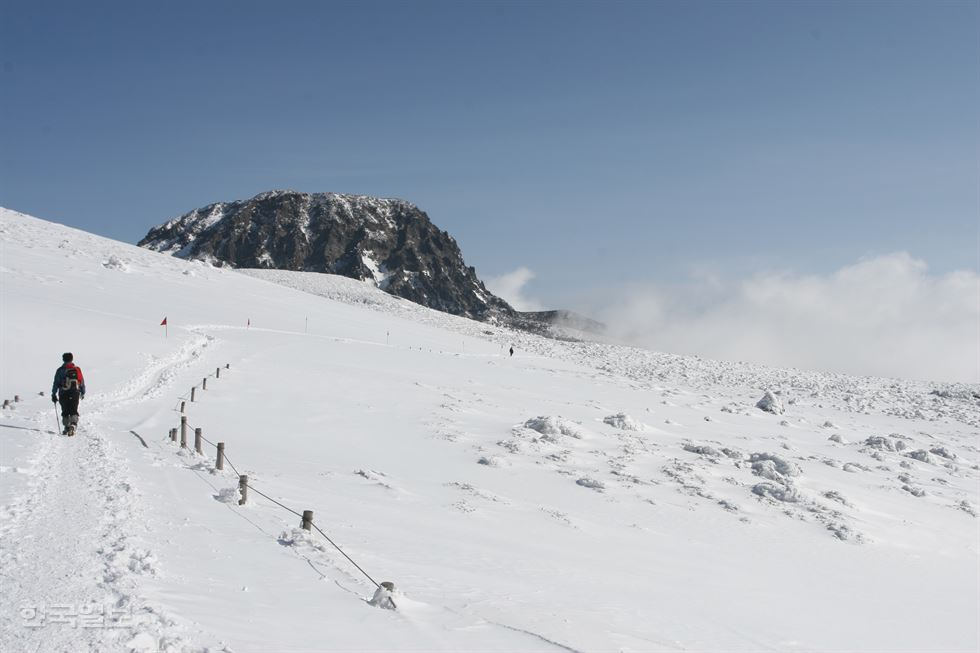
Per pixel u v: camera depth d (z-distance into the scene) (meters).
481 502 18.11
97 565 7.12
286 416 26.80
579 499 19.92
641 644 9.16
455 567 11.64
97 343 33.47
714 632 10.75
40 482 10.58
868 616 13.46
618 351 94.62
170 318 50.84
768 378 73.56
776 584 14.84
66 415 15.80
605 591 12.01
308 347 50.34
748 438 34.38
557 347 95.31
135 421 21.09
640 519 18.69
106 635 5.40
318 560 9.60
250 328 57.12
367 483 18.16
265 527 10.83
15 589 6.23
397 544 12.42
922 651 11.87
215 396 28.58
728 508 20.72
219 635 5.98
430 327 93.44
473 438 26.50
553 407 37.69
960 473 30.92
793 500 22.25
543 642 8.18
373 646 6.70
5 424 16.38
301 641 6.35
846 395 62.00
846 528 19.80
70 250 72.50
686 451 28.22
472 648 7.32
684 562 15.46
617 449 27.12
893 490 25.75
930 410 55.81
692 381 68.75
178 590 6.95
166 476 13.09
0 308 35.44
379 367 45.44
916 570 17.59
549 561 13.54
